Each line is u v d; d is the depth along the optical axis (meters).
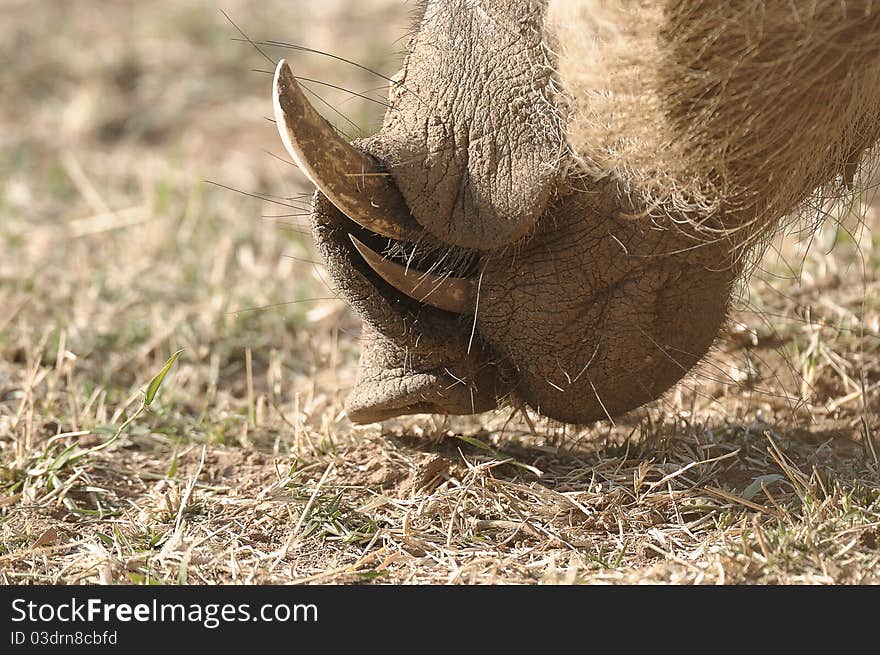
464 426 14.02
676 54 9.57
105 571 10.91
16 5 36.50
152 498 12.66
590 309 11.11
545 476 12.77
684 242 10.88
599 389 11.43
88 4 36.78
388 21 33.91
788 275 17.47
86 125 29.25
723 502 12.00
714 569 10.41
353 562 11.28
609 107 10.03
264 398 15.60
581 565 10.88
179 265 20.25
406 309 11.38
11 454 13.57
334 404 14.66
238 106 30.19
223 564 11.21
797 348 15.52
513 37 10.76
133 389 15.91
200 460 13.79
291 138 10.27
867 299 16.59
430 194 10.80
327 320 18.02
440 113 10.90
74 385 15.61
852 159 11.68
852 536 10.97
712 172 10.36
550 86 10.59
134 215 22.48
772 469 12.75
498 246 10.73
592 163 10.48
